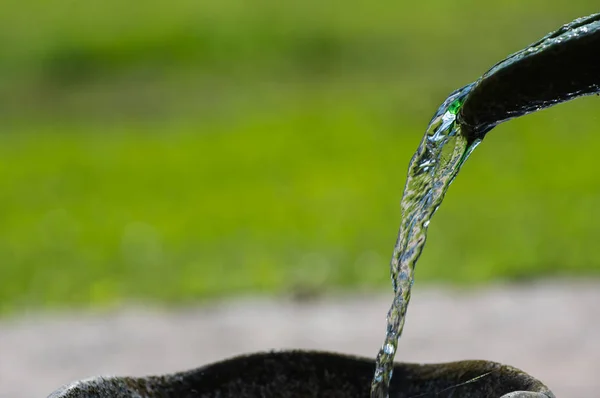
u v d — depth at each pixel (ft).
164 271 53.57
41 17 142.20
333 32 134.51
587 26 11.30
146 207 69.46
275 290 49.06
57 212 68.39
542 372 35.24
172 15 141.59
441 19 136.26
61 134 96.43
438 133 13.41
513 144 80.74
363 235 59.31
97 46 129.59
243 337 41.14
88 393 13.24
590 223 57.11
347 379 14.70
